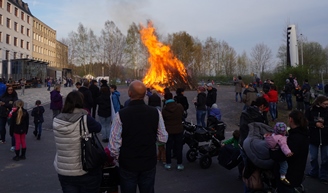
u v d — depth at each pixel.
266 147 4.05
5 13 58.00
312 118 5.89
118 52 70.06
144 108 3.42
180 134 6.52
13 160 7.11
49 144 8.89
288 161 3.88
